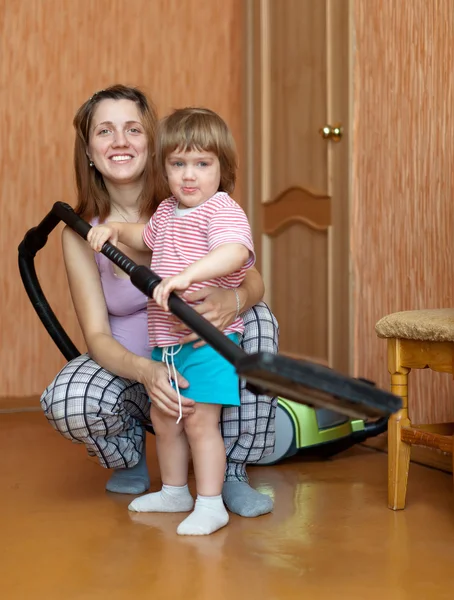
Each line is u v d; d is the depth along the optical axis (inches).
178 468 72.5
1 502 77.1
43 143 132.0
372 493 80.4
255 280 75.0
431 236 95.5
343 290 113.2
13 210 131.0
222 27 140.6
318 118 119.1
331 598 54.4
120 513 73.2
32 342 132.0
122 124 75.2
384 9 103.8
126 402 75.2
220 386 66.9
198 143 67.0
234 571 59.1
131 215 78.8
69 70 133.0
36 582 57.1
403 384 74.9
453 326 67.9
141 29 136.6
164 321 68.5
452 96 91.7
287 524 70.1
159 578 57.8
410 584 56.9
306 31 121.7
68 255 76.5
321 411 93.8
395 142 101.9
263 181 133.2
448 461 89.4
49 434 109.4
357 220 110.2
